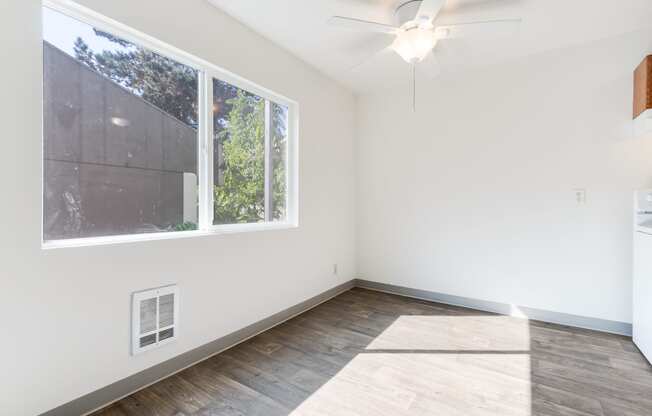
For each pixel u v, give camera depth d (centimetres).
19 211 133
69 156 155
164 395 170
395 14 215
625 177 245
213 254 216
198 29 203
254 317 249
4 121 129
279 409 160
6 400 130
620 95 246
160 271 185
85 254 153
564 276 270
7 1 130
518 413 156
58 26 151
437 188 334
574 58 263
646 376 189
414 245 351
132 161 180
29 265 136
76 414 150
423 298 345
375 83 350
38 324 138
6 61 130
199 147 217
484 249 308
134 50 181
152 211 190
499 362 207
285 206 294
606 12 215
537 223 281
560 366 201
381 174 372
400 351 222
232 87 240
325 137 334
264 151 270
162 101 196
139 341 174
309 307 312
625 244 246
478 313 299
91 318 155
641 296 216
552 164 274
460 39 252
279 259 275
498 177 299
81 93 159
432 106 336
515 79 288
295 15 222
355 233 390
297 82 291
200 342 208
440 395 171
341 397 169
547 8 210
